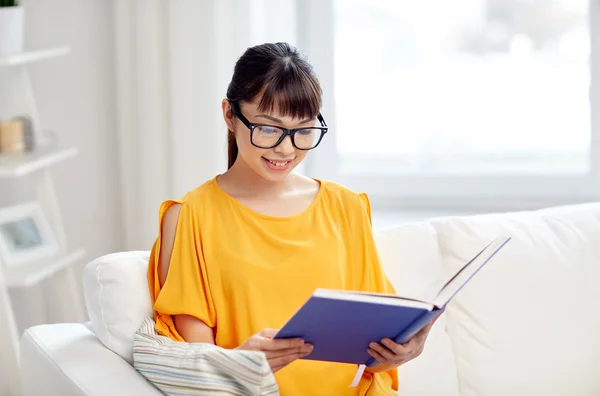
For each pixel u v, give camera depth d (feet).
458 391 7.34
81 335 6.66
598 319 7.55
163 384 5.89
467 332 7.41
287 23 10.66
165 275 6.46
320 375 6.41
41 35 10.89
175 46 10.36
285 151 6.18
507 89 11.35
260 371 5.31
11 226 9.94
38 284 10.89
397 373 6.68
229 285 6.30
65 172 11.15
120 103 10.77
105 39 10.90
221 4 10.27
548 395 7.36
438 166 11.63
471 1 11.21
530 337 7.38
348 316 5.19
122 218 11.20
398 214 11.46
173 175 10.61
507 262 7.52
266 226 6.48
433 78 11.44
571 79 11.22
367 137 11.66
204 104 10.42
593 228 7.91
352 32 11.44
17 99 10.25
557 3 11.06
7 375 9.25
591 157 11.25
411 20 11.34
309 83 6.18
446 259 7.63
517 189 11.43
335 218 6.76
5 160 9.61
